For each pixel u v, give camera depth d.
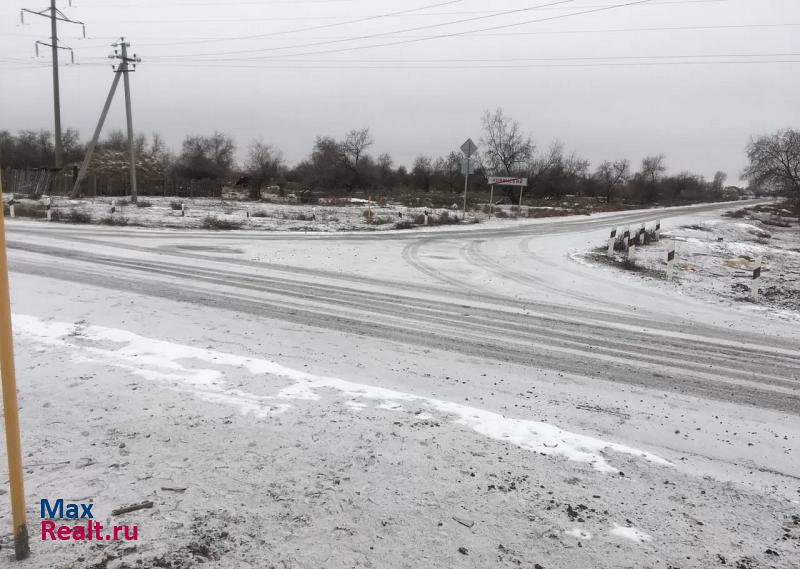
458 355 6.76
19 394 4.75
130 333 6.72
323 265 13.82
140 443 3.89
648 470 3.91
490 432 4.38
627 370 6.55
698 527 3.21
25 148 65.44
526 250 19.27
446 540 2.95
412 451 3.95
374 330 7.76
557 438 4.35
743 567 2.85
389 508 3.21
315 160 73.88
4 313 2.51
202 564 2.66
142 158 55.06
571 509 3.31
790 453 4.45
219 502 3.19
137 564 2.63
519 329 8.30
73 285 9.73
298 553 2.78
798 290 14.20
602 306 10.58
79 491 3.25
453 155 72.38
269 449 3.86
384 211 36.66
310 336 7.23
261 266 13.17
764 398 5.81
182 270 11.98
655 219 38.59
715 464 4.15
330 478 3.51
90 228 20.97
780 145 52.00
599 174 75.88
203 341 6.67
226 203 39.09
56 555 2.68
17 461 2.59
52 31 41.50
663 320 9.63
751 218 43.38
